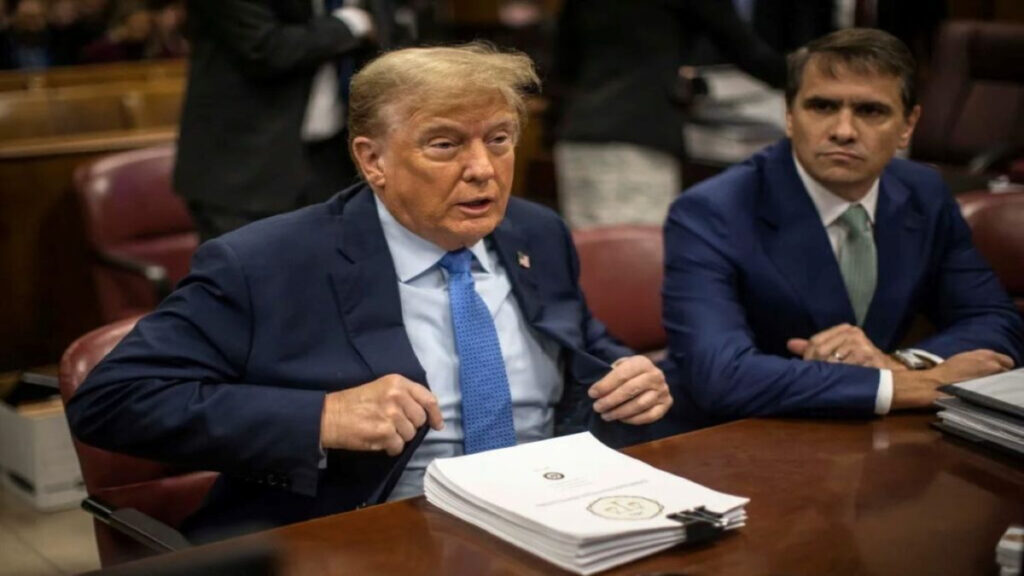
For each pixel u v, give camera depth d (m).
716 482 1.56
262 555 1.01
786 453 1.68
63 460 3.33
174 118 4.95
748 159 2.28
